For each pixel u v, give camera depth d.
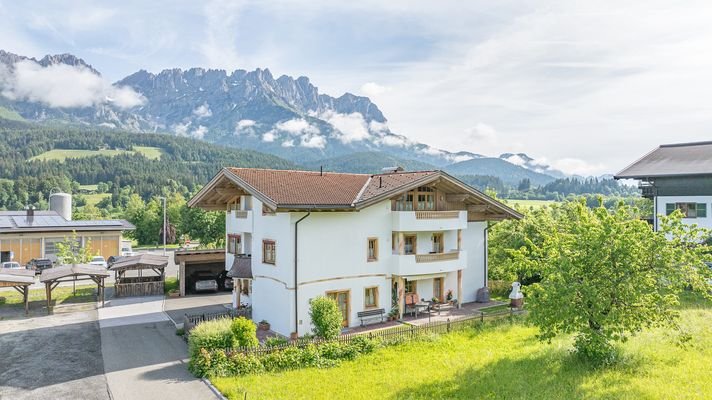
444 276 34.25
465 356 22.92
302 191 28.78
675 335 23.31
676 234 19.81
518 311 31.36
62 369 21.95
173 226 96.94
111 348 25.19
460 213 33.12
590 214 24.36
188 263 42.44
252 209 31.67
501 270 39.66
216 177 32.19
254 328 23.33
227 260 35.62
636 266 19.34
